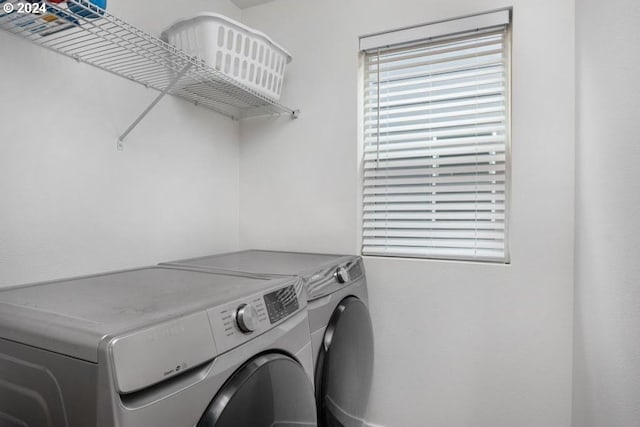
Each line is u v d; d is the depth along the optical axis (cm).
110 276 129
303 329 120
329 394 133
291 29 215
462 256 183
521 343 167
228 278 125
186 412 75
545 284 163
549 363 162
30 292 102
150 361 69
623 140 100
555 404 161
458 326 178
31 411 73
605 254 114
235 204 225
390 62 200
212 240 205
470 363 176
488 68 182
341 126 203
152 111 167
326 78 206
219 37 154
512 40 169
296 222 213
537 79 164
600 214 120
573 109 158
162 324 74
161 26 168
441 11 181
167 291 102
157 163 169
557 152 160
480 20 174
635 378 90
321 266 150
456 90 188
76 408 67
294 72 214
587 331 134
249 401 88
